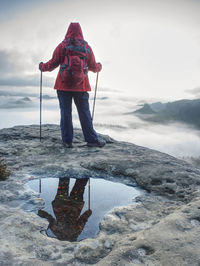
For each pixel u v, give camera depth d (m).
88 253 1.79
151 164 4.08
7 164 4.36
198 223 1.90
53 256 1.77
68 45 4.96
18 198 2.95
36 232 2.12
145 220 2.42
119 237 2.06
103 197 3.13
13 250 1.79
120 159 4.42
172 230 1.80
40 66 5.54
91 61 5.34
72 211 2.68
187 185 3.35
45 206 2.79
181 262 1.45
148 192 3.38
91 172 4.08
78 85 5.10
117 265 1.47
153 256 1.53
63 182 3.65
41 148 5.45
